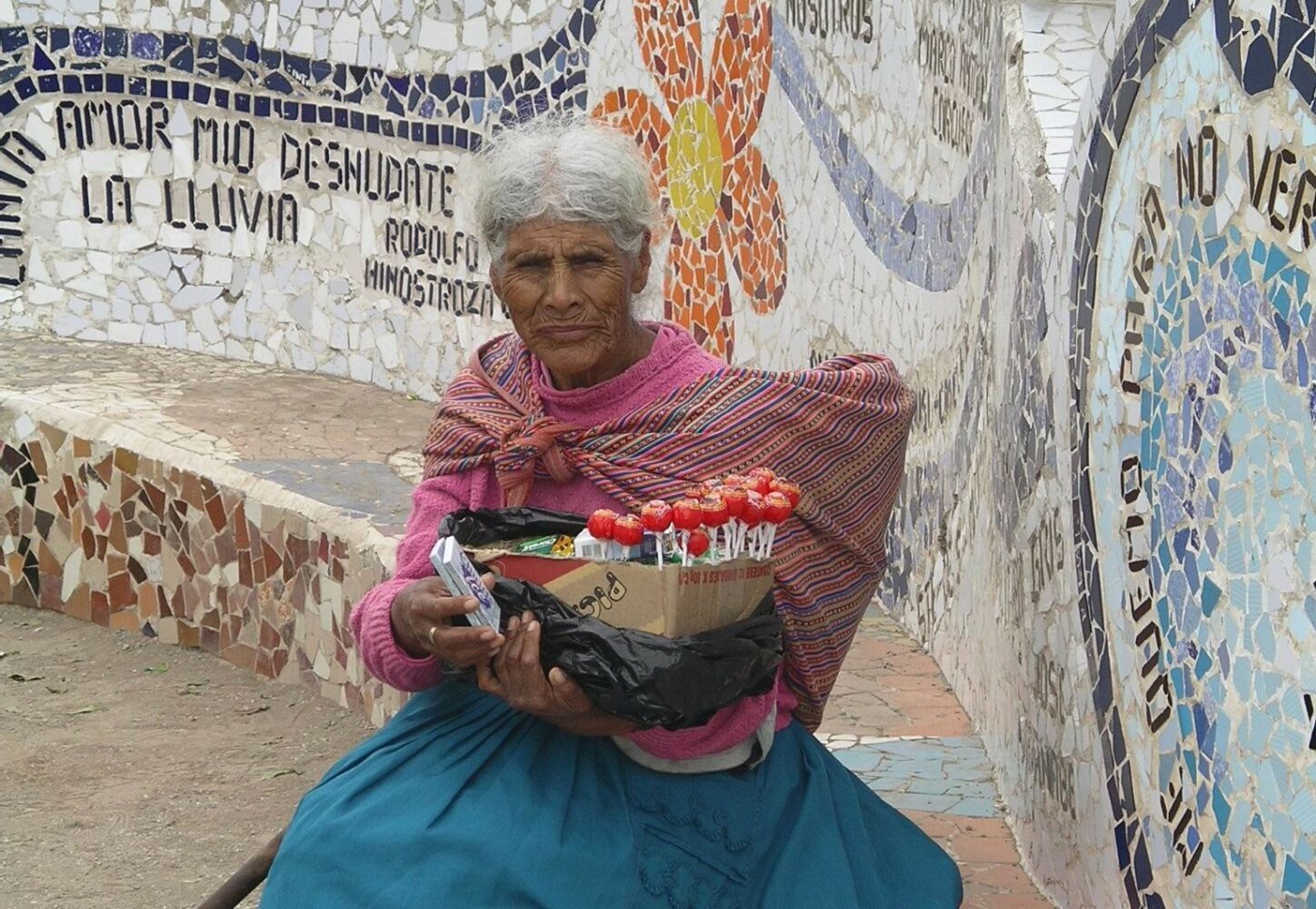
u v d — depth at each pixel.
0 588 7.23
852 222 5.70
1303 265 2.10
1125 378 2.84
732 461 2.85
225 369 8.77
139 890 4.48
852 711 4.68
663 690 2.54
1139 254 2.77
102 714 5.95
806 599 2.92
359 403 8.13
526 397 3.00
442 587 2.78
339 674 5.89
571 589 2.62
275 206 8.98
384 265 8.59
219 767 5.41
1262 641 2.26
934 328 5.09
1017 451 3.85
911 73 5.19
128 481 6.80
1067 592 3.28
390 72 8.49
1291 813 2.18
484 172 2.82
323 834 2.65
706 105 6.80
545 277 2.78
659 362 2.94
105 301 9.29
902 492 5.63
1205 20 2.43
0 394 7.45
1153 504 2.70
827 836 2.79
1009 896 3.48
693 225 7.02
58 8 9.20
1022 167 3.86
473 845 2.59
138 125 9.19
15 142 9.30
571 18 7.69
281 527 6.14
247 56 8.97
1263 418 2.24
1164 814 2.66
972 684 4.54
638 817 2.72
